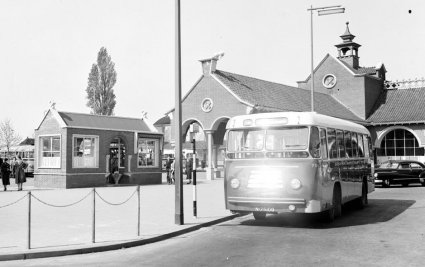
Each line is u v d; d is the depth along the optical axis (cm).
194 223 1301
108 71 6044
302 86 5344
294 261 839
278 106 3897
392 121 4600
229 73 4119
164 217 1428
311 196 1206
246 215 1558
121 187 2822
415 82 5062
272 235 1138
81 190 2538
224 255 905
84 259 901
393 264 810
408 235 1109
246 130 1299
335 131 1413
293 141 1236
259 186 1253
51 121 2814
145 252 962
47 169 2820
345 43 5450
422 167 2891
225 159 1317
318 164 1228
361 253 906
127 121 3181
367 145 1812
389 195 2223
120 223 1304
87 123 2892
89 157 2845
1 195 2255
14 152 4559
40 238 1072
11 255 899
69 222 1329
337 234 1135
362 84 4944
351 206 1719
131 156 3077
